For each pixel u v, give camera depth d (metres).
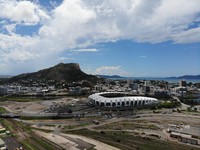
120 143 154.00
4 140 155.38
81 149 142.75
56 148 143.38
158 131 186.38
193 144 153.38
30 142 153.25
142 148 143.75
